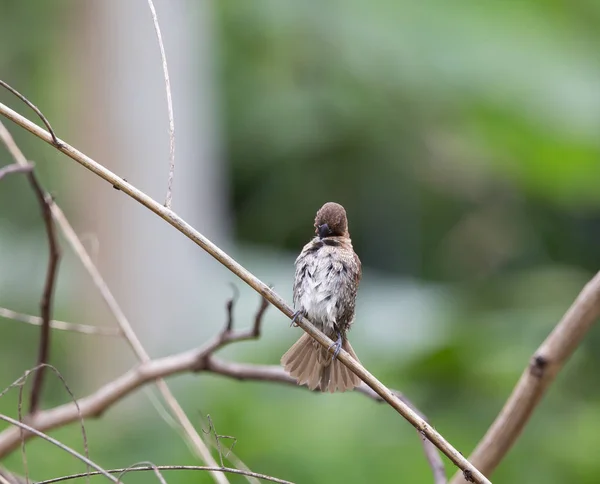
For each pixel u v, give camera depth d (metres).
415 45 17.50
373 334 12.31
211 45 16.36
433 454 5.64
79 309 14.30
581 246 19.56
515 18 17.42
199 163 15.66
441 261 20.33
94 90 14.98
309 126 19.92
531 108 16.09
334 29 18.47
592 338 12.67
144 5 14.88
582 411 11.30
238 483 9.07
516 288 14.27
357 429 9.92
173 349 14.11
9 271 14.94
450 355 11.27
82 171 14.95
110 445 9.52
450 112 17.67
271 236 20.58
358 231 20.64
